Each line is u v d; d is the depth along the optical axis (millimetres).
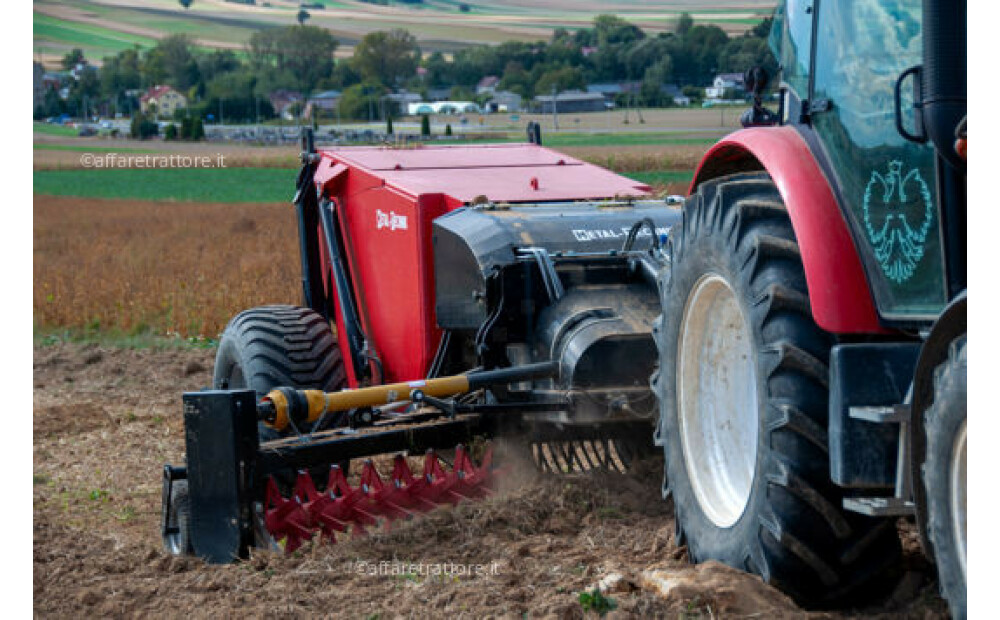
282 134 191625
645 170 100312
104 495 14336
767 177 8523
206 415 10500
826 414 7289
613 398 10703
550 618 7828
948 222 6641
